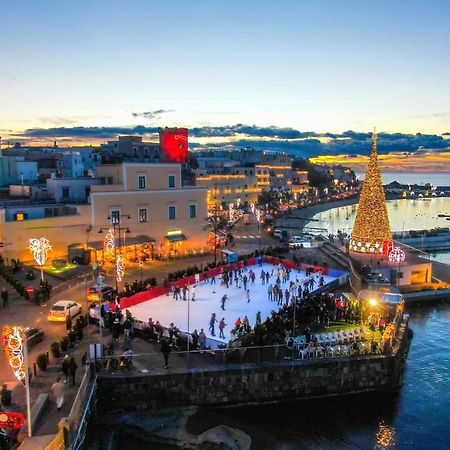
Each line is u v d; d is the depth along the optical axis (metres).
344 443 26.77
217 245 69.12
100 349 27.16
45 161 92.06
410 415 29.78
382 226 64.19
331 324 36.84
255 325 34.16
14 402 22.95
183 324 36.72
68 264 52.44
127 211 59.19
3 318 35.09
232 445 24.81
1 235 51.25
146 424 26.03
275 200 164.50
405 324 37.12
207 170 145.38
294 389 29.48
